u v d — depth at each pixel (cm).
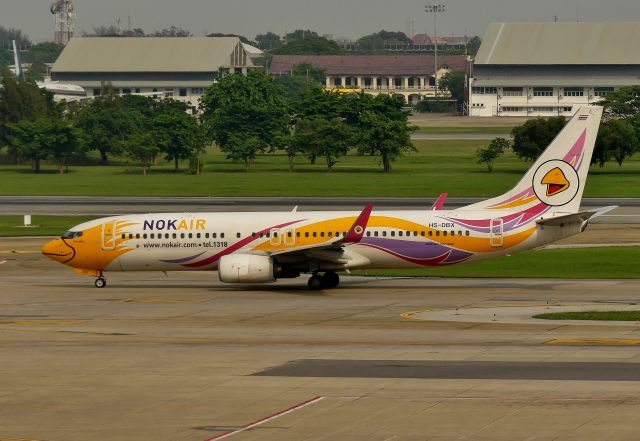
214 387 11912
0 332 15975
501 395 11338
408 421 10356
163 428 10250
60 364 13275
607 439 9612
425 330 15800
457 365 12975
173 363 13288
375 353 13875
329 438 9831
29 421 10556
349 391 11650
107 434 10069
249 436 9950
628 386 11669
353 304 18825
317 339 15138
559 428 9988
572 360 13175
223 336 15500
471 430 9988
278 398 11381
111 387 11956
